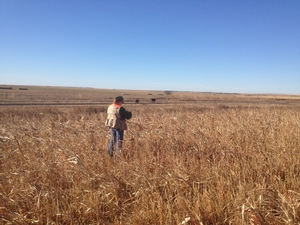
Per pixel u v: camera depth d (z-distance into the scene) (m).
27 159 5.67
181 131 8.42
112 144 6.95
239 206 3.32
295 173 4.88
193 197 3.82
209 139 7.30
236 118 10.75
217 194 3.80
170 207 3.51
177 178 4.26
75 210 3.69
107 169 5.20
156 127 9.53
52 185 4.30
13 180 4.40
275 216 3.27
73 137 7.63
